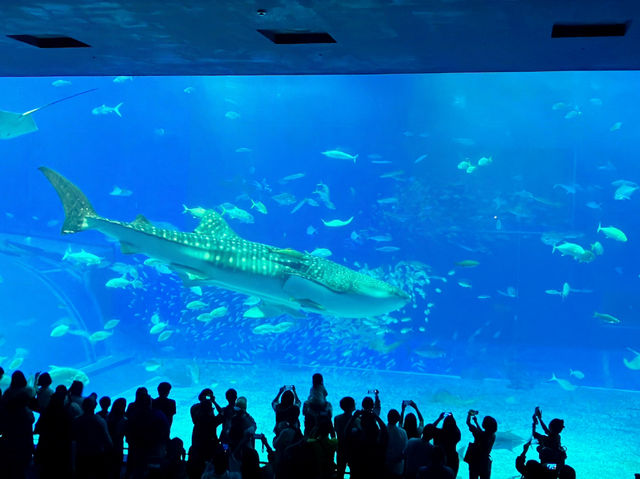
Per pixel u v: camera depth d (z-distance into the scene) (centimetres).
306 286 1002
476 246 3209
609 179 3462
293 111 4062
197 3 619
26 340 2275
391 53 802
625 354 2789
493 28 668
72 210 895
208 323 2759
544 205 3147
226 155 4316
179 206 4566
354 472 501
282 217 4012
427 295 3155
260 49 805
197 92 4241
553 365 2448
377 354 2452
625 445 1131
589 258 1476
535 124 3509
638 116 3406
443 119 3706
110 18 687
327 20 662
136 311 3055
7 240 2345
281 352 2533
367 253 3756
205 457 553
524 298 3142
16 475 549
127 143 4759
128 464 545
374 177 3897
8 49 852
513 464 960
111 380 1886
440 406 1477
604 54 764
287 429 534
